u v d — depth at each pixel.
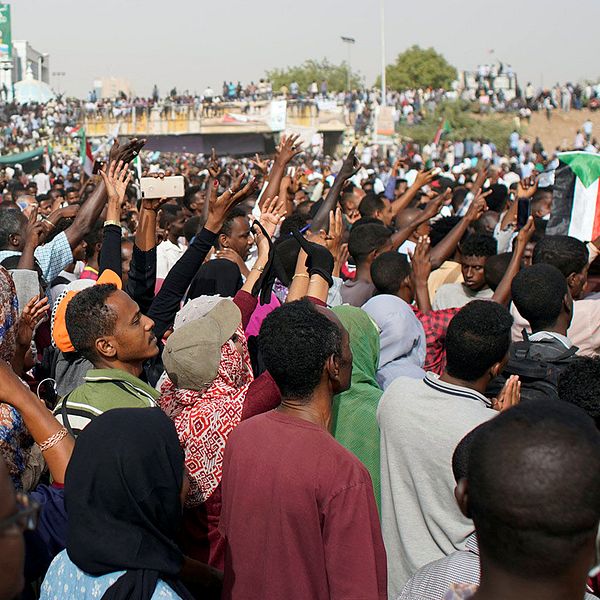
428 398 3.38
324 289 3.93
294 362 2.97
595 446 1.74
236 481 2.98
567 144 48.00
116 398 3.43
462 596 1.93
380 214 9.16
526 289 4.43
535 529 1.70
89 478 2.61
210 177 7.71
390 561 3.46
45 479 3.78
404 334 4.52
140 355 3.59
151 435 2.67
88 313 3.52
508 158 36.22
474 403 3.34
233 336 3.77
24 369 4.33
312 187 16.09
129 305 3.58
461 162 33.00
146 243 4.73
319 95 53.12
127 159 5.05
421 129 48.38
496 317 3.41
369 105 47.00
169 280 4.43
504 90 56.19
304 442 2.91
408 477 3.37
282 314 3.04
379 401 3.63
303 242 3.97
